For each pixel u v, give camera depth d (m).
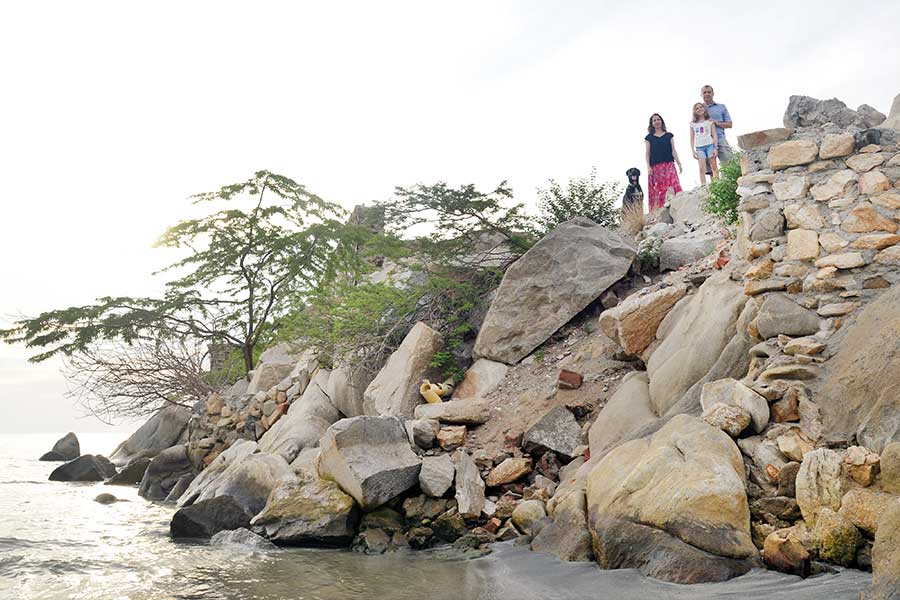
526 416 9.50
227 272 18.61
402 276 15.12
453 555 6.91
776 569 4.64
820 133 6.96
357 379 12.62
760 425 5.80
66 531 8.78
